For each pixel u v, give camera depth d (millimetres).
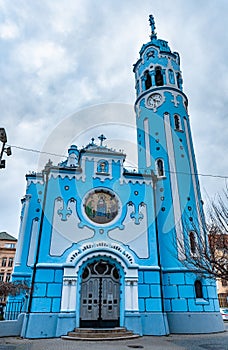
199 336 17172
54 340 15250
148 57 32156
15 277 21594
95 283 18531
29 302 17094
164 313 18172
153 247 20188
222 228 12992
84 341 14953
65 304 16953
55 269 18109
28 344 14023
